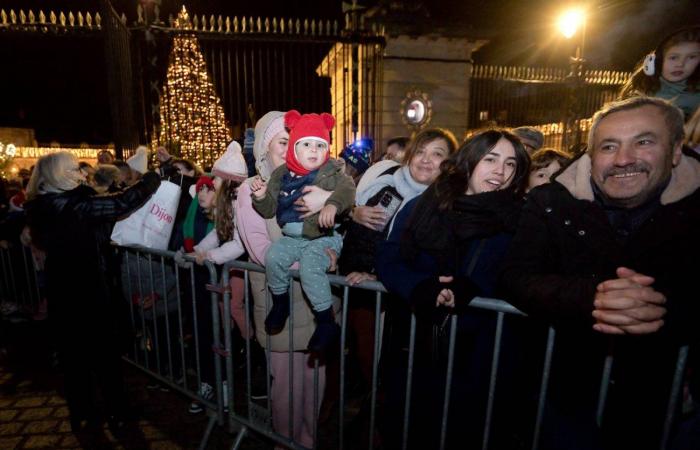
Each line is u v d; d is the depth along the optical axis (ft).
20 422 10.12
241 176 8.84
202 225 10.90
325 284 6.84
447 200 5.63
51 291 8.89
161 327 11.19
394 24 30.19
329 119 7.13
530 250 4.90
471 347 5.73
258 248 7.74
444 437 5.75
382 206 8.13
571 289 4.18
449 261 5.69
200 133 33.32
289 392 7.57
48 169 8.71
